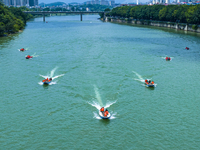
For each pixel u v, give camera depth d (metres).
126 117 61.84
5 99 71.31
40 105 67.69
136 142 52.44
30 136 54.34
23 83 83.31
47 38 180.50
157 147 50.91
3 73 93.44
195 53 129.00
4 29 193.12
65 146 51.22
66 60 112.06
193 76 91.00
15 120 60.41
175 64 106.94
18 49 136.75
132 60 112.81
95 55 122.25
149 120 60.53
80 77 88.81
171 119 61.00
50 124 58.75
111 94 74.56
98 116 62.34
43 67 101.06
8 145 51.47
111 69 98.31
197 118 61.56
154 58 117.19
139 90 77.62
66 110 65.06
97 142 52.50
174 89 78.62
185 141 52.81
